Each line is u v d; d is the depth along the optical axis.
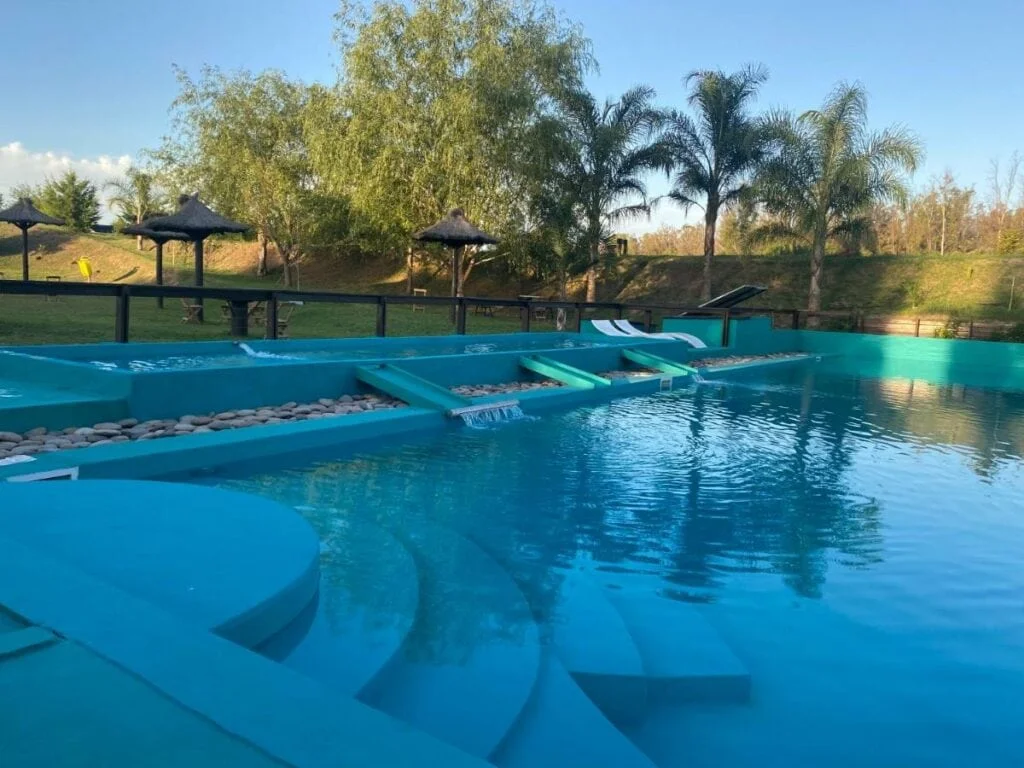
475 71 21.11
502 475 5.92
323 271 34.81
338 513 4.50
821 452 7.55
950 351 19.64
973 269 27.70
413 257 30.31
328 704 1.54
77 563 2.47
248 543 2.75
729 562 4.21
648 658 2.93
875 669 3.02
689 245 44.25
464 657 2.58
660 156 22.62
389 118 21.23
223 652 1.72
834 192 21.69
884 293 27.69
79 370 6.35
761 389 13.04
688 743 2.48
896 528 5.01
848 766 2.38
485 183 21.95
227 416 6.65
